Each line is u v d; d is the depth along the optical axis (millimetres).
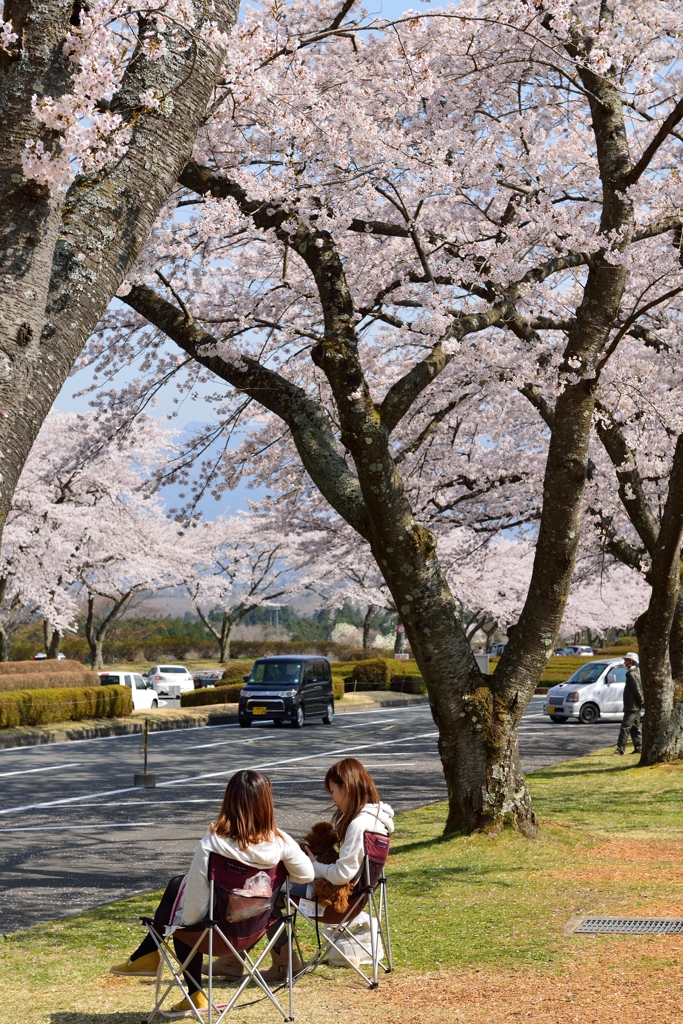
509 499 18781
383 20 9969
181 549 35656
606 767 14703
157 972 4477
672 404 13797
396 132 9953
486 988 4672
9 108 3500
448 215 11578
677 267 12328
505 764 8766
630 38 11820
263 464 15828
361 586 45531
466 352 12203
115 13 4086
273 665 26547
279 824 10977
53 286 3705
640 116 12664
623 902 6359
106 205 3883
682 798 11180
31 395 3510
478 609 38812
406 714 30906
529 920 5980
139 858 9422
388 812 5207
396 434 16141
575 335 8820
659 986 4500
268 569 48156
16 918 7160
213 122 8859
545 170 11586
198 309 13234
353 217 10734
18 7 3582
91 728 23969
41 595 28625
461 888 6965
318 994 4797
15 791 14109
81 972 5465
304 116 9594
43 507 26922
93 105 3547
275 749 19750
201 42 4230
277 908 4586
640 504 14055
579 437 8516
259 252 13133
